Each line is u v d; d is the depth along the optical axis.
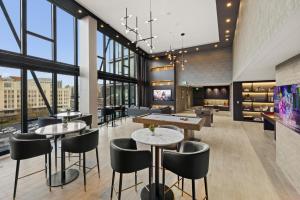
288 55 2.60
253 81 7.84
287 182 2.60
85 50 5.71
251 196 2.26
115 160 1.92
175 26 6.60
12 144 2.21
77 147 2.36
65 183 2.52
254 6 2.97
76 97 5.91
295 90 2.51
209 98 14.43
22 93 4.12
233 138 5.10
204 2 4.97
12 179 2.66
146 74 11.82
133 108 7.87
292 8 1.29
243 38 4.47
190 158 1.72
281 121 3.12
